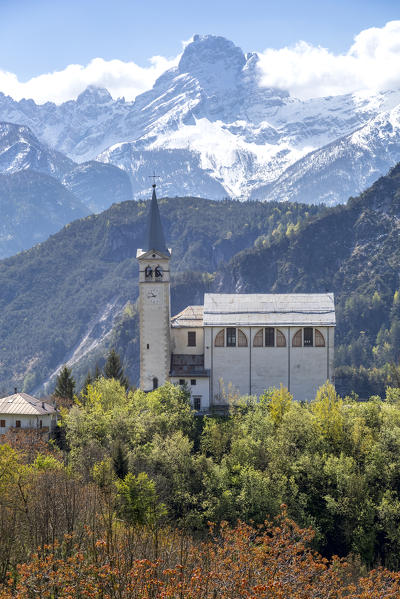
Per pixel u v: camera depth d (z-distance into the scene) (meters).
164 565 97.69
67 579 87.00
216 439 196.00
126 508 151.75
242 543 96.25
